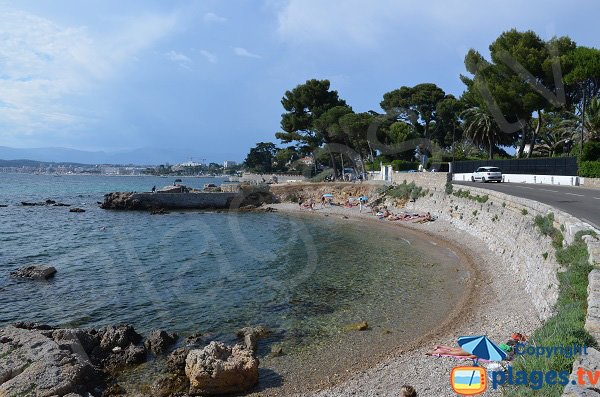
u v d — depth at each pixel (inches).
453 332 595.2
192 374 476.7
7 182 6363.2
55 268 1040.2
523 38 1914.4
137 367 529.0
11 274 970.1
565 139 2250.2
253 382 486.3
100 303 776.3
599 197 1104.8
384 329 637.3
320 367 526.0
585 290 442.9
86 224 1937.7
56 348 494.9
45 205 2787.9
